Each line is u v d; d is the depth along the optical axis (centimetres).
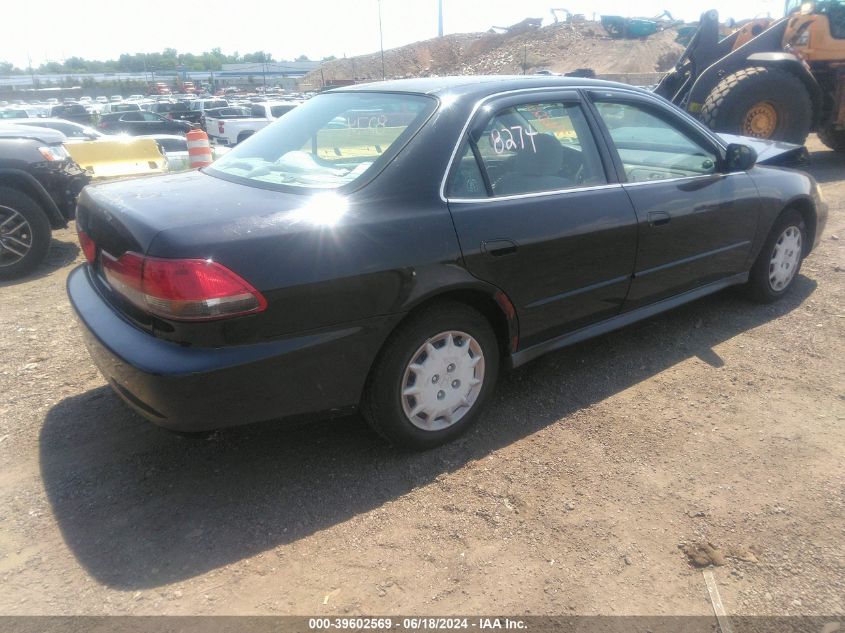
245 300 235
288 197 271
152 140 1212
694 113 922
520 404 347
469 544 248
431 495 276
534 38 5125
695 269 399
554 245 315
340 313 255
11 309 494
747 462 295
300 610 219
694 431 320
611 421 330
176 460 300
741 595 225
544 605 221
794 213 460
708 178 395
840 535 251
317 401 263
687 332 432
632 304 374
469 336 301
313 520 261
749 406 341
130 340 247
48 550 246
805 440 311
